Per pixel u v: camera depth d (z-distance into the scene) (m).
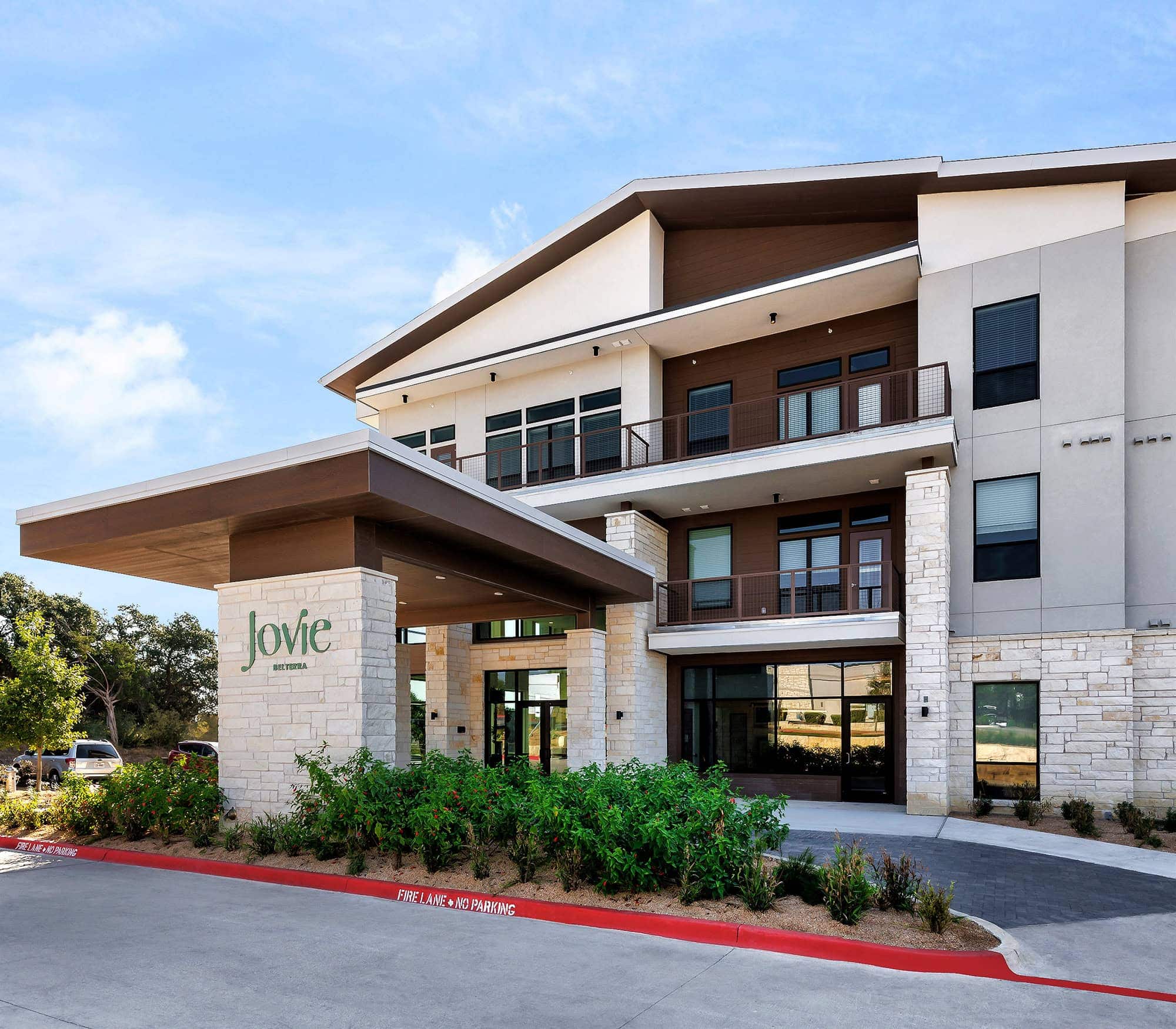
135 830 13.17
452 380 25.56
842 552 20.77
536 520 15.28
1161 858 12.25
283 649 12.90
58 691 18.30
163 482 13.05
